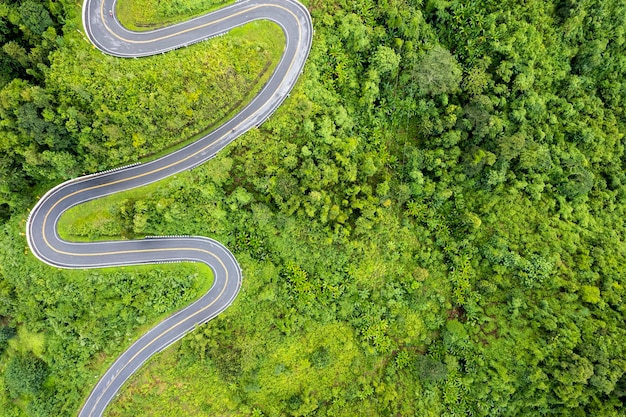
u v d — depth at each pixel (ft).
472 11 189.88
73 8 150.00
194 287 184.44
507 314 194.90
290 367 192.85
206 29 162.81
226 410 186.80
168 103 156.25
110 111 151.23
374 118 188.24
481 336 196.13
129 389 180.34
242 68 163.53
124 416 179.42
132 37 157.38
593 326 184.44
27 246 170.91
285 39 169.17
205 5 162.20
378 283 197.98
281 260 192.34
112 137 155.94
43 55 145.59
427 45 184.75
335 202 179.01
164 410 181.88
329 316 192.44
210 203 175.32
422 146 198.08
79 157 162.30
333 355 195.42
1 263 171.22
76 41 150.20
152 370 182.09
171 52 158.61
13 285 172.76
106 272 175.01
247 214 180.86
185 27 161.17
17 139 146.10
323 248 186.19
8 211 172.04
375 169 180.75
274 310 191.01
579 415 181.47
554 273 195.11
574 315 187.62
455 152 191.21
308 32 169.78
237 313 188.55
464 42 193.36
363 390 195.11
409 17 175.73
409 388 197.77
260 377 190.19
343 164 174.50
